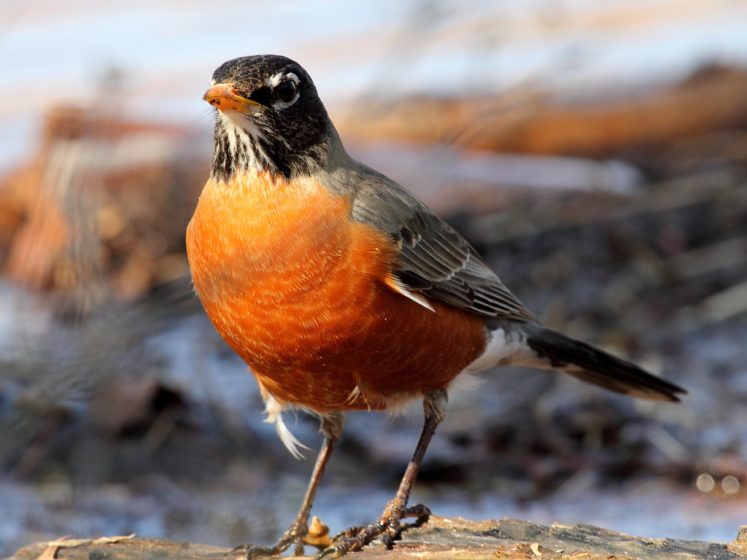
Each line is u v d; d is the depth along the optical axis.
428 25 17.25
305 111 8.66
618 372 11.21
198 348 14.31
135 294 14.68
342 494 12.03
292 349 8.55
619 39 20.66
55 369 12.27
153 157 16.28
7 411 12.47
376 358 8.73
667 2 21.97
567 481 12.09
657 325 15.04
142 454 12.37
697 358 14.29
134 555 8.22
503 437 12.89
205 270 8.53
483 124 16.39
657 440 12.66
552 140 18.62
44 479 12.04
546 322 15.02
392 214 8.90
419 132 17.86
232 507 11.56
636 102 19.20
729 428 12.79
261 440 12.87
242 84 8.41
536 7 19.27
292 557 8.45
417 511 8.77
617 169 18.38
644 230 16.69
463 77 18.22
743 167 18.20
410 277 8.84
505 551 7.77
